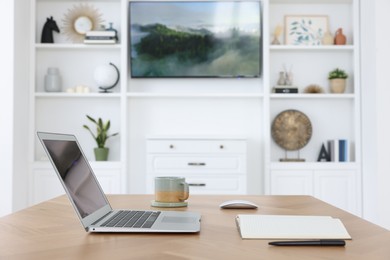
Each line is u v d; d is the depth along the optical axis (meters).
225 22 4.17
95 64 4.24
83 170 1.26
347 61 4.29
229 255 0.87
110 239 1.01
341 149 4.06
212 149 3.84
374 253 0.89
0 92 3.65
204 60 4.18
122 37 4.03
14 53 3.67
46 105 4.21
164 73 4.17
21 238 1.02
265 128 4.02
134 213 1.33
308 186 3.96
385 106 3.76
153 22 4.15
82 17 4.21
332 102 4.29
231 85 4.27
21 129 3.80
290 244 0.95
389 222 3.72
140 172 4.21
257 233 1.03
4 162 3.62
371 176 3.84
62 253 0.88
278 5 4.28
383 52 3.77
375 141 3.78
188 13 4.16
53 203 1.62
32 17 3.98
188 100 4.25
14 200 3.65
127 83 4.16
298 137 4.20
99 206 1.26
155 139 3.84
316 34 4.26
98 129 4.05
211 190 3.83
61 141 1.16
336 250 0.91
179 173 3.84
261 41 4.18
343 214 1.39
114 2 4.24
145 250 0.91
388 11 3.78
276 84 4.27
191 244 0.97
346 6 4.30
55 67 4.21
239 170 3.84
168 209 1.52
